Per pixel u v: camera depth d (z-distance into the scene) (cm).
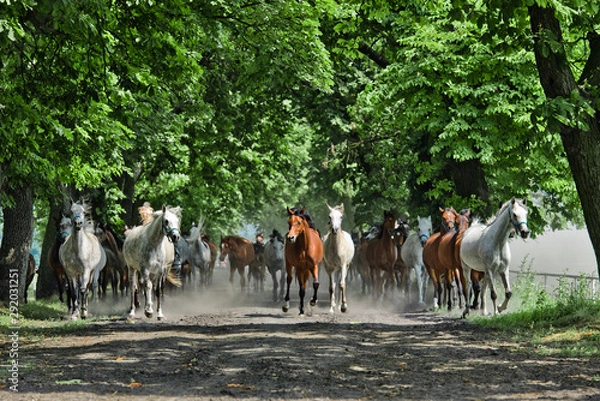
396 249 2852
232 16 1952
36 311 2267
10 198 2208
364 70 3362
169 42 1553
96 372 1073
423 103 2655
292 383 984
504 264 1906
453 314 2141
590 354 1234
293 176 5438
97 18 1383
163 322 1936
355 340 1449
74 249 2059
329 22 2609
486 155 2577
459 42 2623
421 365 1142
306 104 3438
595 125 1397
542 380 1018
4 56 1493
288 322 1916
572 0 1364
